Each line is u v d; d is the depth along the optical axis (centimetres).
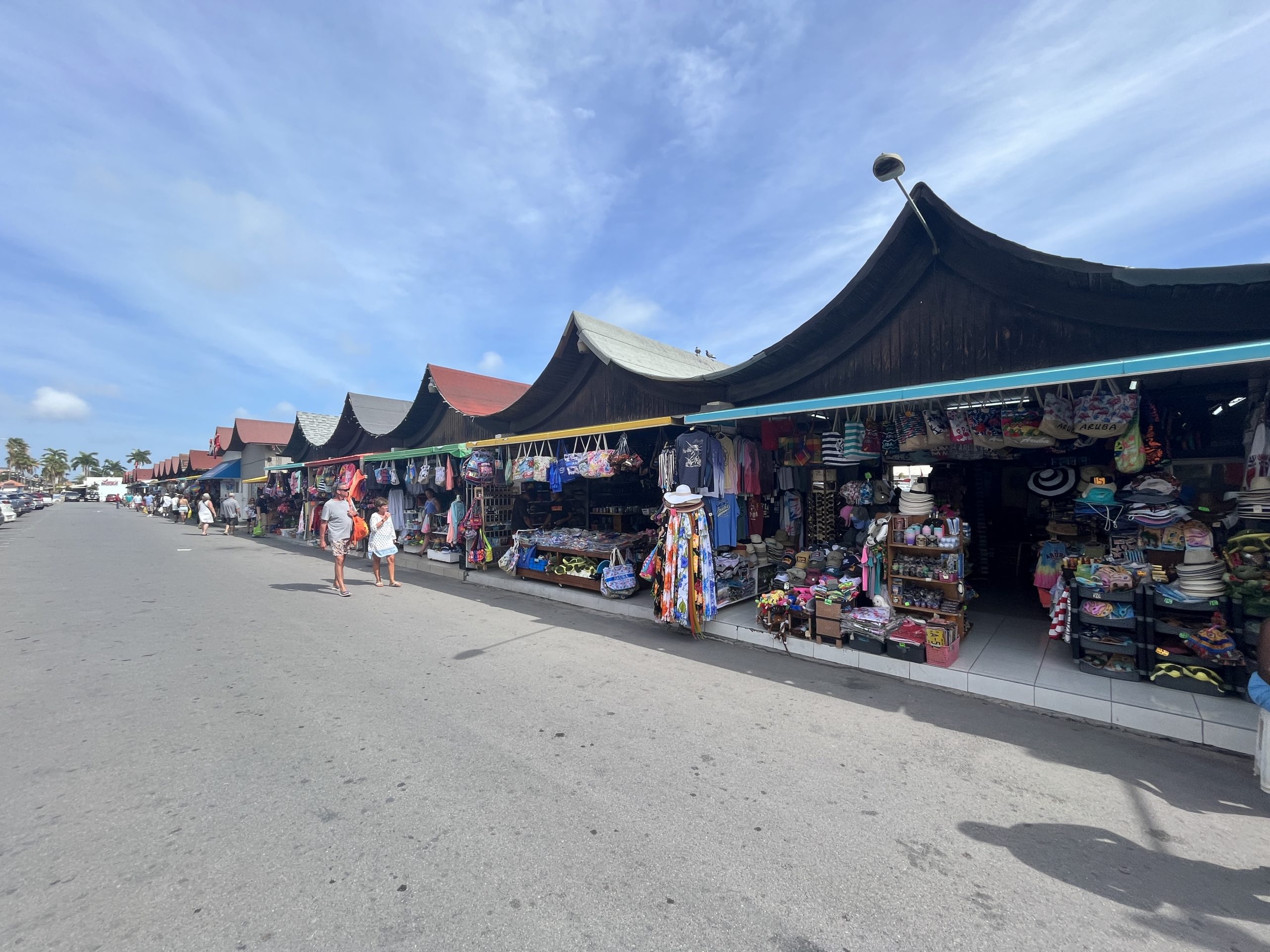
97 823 285
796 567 669
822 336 629
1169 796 319
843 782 332
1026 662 502
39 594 892
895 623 548
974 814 300
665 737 389
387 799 309
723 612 707
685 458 660
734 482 736
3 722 407
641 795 316
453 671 524
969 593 595
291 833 278
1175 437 514
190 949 205
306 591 927
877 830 285
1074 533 619
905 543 562
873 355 609
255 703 444
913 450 602
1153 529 479
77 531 2303
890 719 423
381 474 1365
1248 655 407
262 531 2047
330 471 1612
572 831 281
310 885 240
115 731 393
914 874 252
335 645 608
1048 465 648
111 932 213
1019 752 371
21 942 208
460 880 244
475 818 292
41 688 475
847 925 221
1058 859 264
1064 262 451
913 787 328
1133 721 402
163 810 297
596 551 830
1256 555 405
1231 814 302
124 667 531
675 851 267
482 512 1065
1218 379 462
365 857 260
